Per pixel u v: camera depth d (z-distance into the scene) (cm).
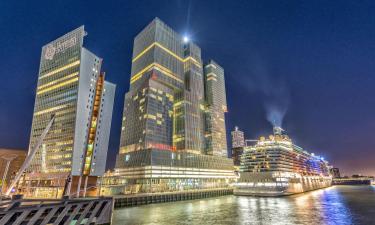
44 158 12450
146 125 16225
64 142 12138
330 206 8969
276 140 17038
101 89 13550
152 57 18950
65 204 3916
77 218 4025
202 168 17100
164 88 18812
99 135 12875
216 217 6425
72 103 12600
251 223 5584
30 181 12419
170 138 17862
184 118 18725
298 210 7850
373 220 5897
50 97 13712
